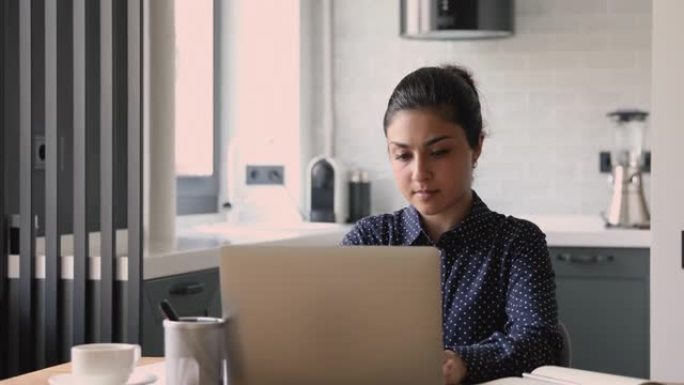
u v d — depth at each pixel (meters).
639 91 4.71
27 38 2.90
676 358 3.08
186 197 4.64
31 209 2.93
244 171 4.85
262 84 4.89
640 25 4.70
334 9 5.05
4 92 2.96
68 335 2.95
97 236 3.42
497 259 1.89
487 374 1.69
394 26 4.98
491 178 4.87
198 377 1.50
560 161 4.80
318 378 1.45
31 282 2.94
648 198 4.64
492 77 4.85
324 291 1.43
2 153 2.96
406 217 2.00
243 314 1.46
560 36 4.77
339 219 4.80
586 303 4.26
